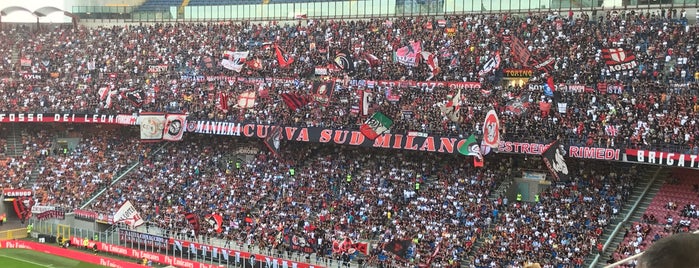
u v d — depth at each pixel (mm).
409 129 67062
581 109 62781
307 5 95000
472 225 60594
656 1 73375
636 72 64750
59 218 76938
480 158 61562
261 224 67312
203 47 91688
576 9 77812
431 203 64688
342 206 67375
